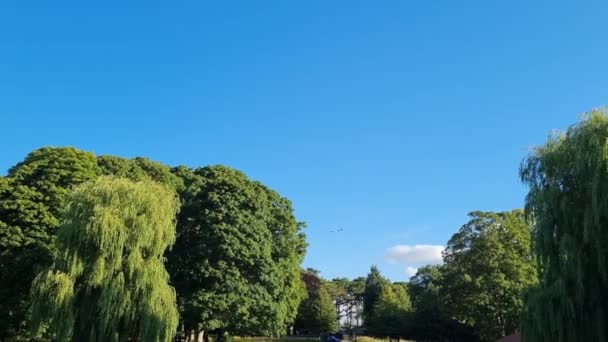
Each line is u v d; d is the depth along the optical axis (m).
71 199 31.55
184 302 42.44
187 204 45.78
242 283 43.31
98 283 29.31
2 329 37.19
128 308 29.25
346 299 146.00
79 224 29.92
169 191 34.56
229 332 47.34
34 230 37.56
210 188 46.84
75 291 29.58
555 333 23.20
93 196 31.14
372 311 117.56
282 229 51.62
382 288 120.00
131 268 29.94
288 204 53.41
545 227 24.84
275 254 50.34
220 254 43.22
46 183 39.44
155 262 31.08
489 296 56.94
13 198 38.06
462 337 80.19
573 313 22.86
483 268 58.69
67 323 28.42
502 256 58.38
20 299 36.72
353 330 114.88
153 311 29.64
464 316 59.59
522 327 24.66
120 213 30.86
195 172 51.62
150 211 31.92
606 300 23.14
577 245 23.55
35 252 36.62
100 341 28.66
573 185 24.97
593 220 23.00
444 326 80.62
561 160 25.08
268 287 45.38
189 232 45.44
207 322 42.03
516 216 60.00
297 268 55.25
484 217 60.19
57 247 30.25
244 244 44.06
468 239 60.50
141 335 29.39
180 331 46.12
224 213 44.44
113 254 29.97
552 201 24.67
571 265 23.45
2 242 36.62
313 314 100.50
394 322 93.06
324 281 138.38
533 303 24.16
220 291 42.19
